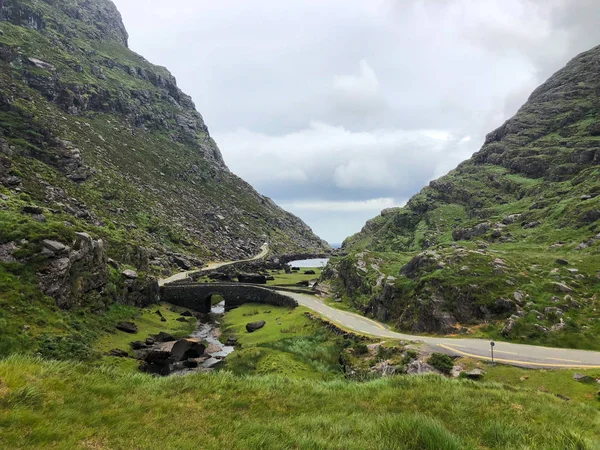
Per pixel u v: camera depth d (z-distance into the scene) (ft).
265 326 209.77
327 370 144.66
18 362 46.62
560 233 254.68
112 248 257.96
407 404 51.62
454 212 501.56
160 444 31.65
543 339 133.18
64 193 337.11
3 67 483.10
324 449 32.71
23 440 29.04
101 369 55.36
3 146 335.26
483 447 37.86
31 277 146.10
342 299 263.29
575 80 583.99
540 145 493.77
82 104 574.15
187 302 277.64
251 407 46.32
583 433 41.60
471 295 161.68
